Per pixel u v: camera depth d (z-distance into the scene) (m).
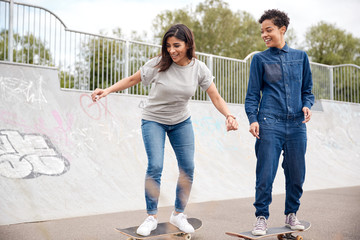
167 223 3.22
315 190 7.82
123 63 8.84
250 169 9.09
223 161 8.97
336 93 14.96
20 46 7.54
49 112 7.07
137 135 8.01
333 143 12.75
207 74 3.23
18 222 4.36
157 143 3.01
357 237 3.33
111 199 6.00
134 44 9.03
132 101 8.59
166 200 6.22
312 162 10.93
